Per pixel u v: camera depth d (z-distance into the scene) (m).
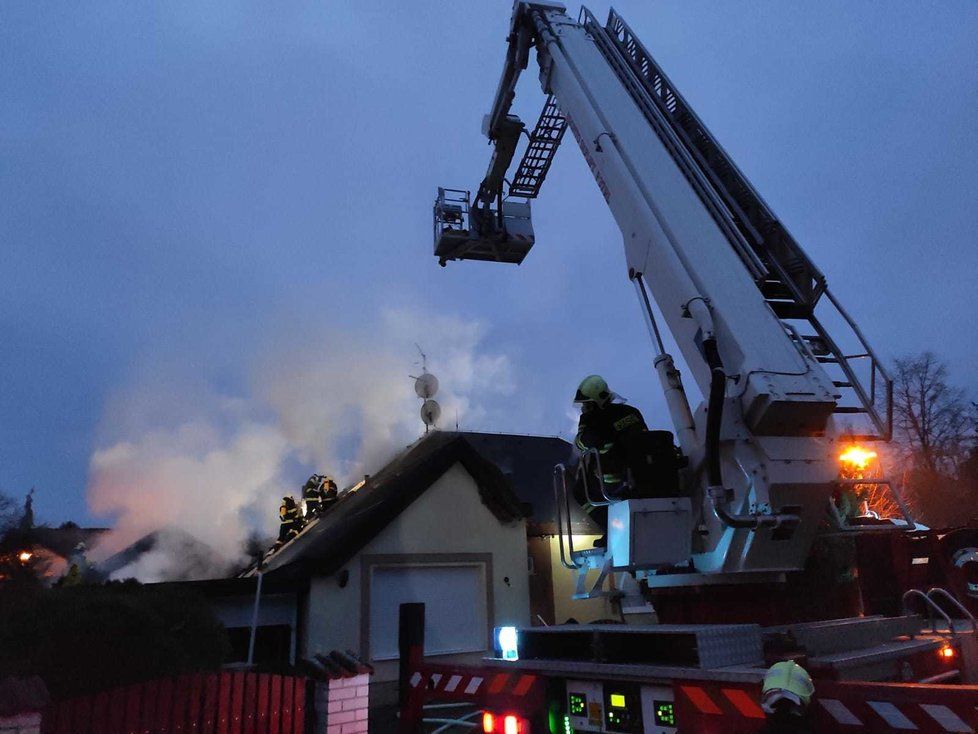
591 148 5.87
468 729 7.58
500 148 9.28
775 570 4.05
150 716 4.97
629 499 4.20
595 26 7.08
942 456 34.47
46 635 5.44
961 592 6.79
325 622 9.67
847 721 2.81
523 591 11.32
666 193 5.07
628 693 3.56
